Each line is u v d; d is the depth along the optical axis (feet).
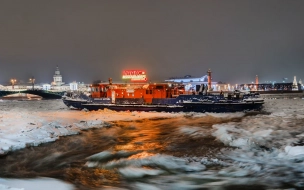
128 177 43.42
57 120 94.22
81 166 49.21
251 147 59.06
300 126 86.07
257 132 74.38
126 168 47.47
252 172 44.37
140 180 42.14
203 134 79.00
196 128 90.89
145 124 103.40
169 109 141.08
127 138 75.15
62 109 173.06
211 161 50.26
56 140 69.97
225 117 123.24
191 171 45.57
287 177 41.93
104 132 83.41
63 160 53.06
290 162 48.34
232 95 143.33
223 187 39.14
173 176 43.57
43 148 61.72
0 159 53.26
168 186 39.86
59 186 38.93
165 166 48.01
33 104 273.33
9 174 44.86
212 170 45.80
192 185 40.06
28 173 45.47
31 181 41.06
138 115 130.21
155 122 109.29
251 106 141.59
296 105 209.26
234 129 79.56
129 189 38.68
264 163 48.32
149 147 63.41
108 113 137.49
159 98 146.00
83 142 68.69
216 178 42.42
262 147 58.95
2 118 93.71
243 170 45.32
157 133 83.25
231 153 55.42
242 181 41.06
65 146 64.08
